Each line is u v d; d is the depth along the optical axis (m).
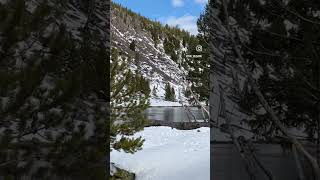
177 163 12.96
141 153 14.69
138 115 11.44
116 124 11.28
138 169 12.91
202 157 13.14
